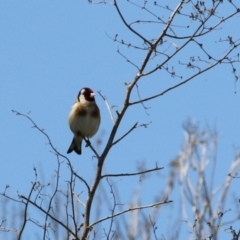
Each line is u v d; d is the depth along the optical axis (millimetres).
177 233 11047
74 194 10539
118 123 10859
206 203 12070
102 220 10156
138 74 10906
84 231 10086
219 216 11234
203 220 11562
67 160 10141
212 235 10711
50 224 10078
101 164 10664
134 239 11258
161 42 11008
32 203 9648
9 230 9961
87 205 10430
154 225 10758
